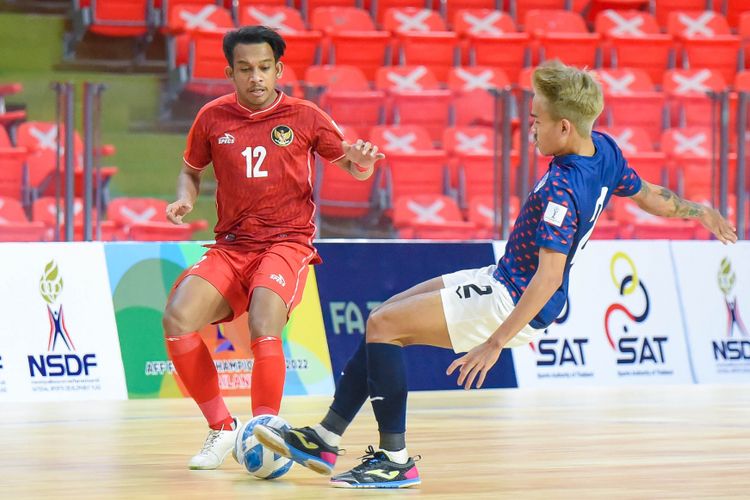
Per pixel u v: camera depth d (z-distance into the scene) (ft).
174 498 38.01
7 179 79.77
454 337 40.06
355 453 49.78
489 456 48.83
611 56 136.67
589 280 86.22
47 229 80.18
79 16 132.05
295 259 46.47
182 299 45.80
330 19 137.59
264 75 46.03
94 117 80.59
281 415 65.98
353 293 80.79
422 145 87.76
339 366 79.56
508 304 39.47
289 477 43.19
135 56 132.98
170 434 57.57
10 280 74.79
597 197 39.60
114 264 76.95
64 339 75.25
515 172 86.69
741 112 91.45
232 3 137.39
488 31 141.08
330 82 121.60
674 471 44.24
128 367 76.28
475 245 83.66
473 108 88.33
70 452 50.75
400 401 40.24
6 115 79.51
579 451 50.52
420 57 133.28
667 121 92.68
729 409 69.51
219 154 47.06
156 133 81.66
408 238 87.35
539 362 84.07
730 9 154.20
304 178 47.42
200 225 83.20
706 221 44.98
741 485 40.60
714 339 89.10
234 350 77.51
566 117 39.09
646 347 86.94
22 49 131.13
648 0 152.56
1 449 51.70
